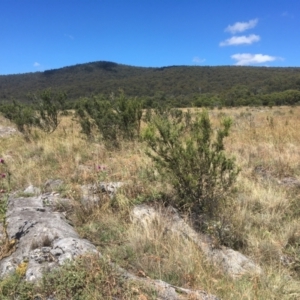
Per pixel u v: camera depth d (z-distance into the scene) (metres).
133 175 5.20
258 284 2.93
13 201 4.50
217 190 4.36
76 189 4.76
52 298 2.40
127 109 8.48
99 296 2.35
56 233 3.32
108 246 3.40
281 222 4.26
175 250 3.22
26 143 9.71
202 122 4.34
